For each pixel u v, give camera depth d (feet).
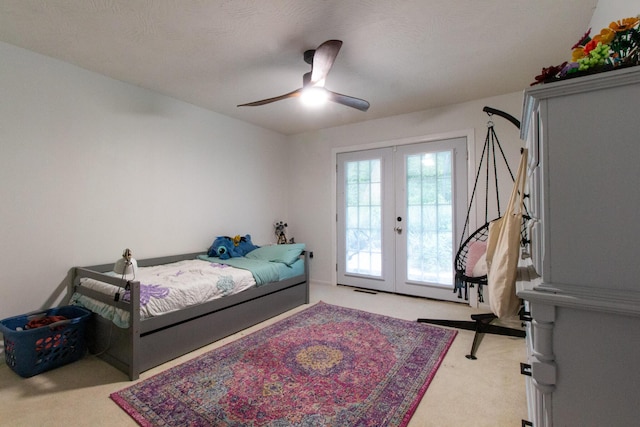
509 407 5.37
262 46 7.34
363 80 9.27
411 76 9.02
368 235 13.51
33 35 6.84
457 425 4.94
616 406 2.77
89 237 8.52
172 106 10.62
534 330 3.08
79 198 8.33
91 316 7.36
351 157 13.85
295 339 8.16
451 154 11.49
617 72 2.67
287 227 15.81
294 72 8.72
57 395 5.72
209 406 5.39
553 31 6.73
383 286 13.07
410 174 12.44
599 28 5.71
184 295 7.41
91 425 4.93
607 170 2.77
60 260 7.95
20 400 5.56
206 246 11.80
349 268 14.05
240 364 6.85
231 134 12.83
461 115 11.24
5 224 7.11
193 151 11.32
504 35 6.89
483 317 9.05
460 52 7.66
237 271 9.25
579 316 2.86
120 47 7.37
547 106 2.99
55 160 7.89
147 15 6.15
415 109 11.91
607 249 2.77
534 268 4.00
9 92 7.16
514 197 4.74
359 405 5.41
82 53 7.64
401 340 8.07
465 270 9.01
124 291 6.72
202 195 11.64
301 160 15.43
